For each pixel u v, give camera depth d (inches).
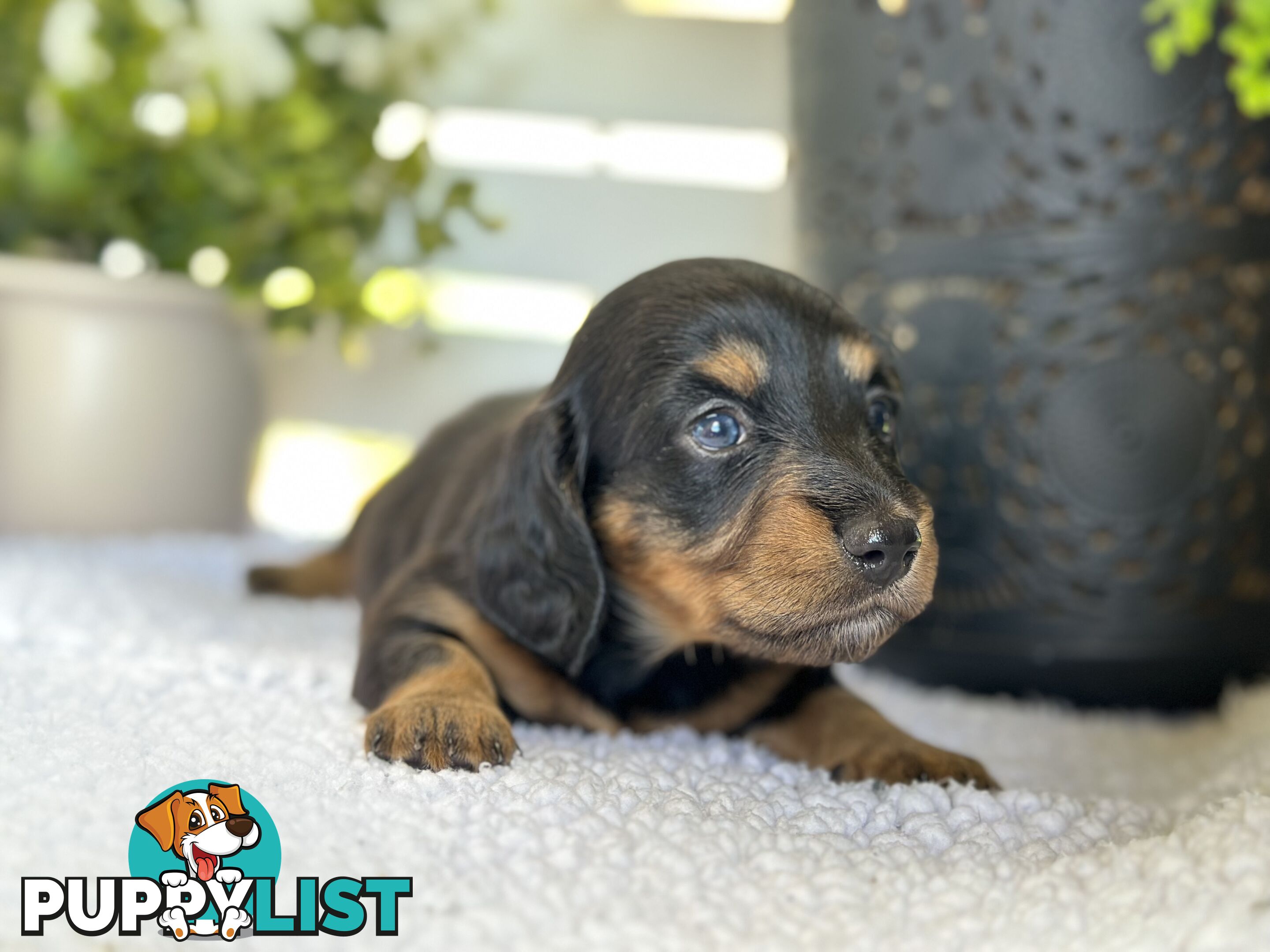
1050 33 12.1
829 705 10.0
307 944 5.6
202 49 22.8
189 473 20.6
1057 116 12.2
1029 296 12.5
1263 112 11.6
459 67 23.5
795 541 8.2
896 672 14.1
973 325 12.8
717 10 22.7
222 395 20.8
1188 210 12.2
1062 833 7.7
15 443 19.4
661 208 23.2
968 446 13.0
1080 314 12.4
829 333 9.2
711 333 9.0
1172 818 8.2
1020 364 12.7
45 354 19.3
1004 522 12.9
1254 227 12.3
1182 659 12.6
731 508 8.6
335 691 10.2
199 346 20.4
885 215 13.2
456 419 14.2
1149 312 12.3
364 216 21.4
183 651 11.1
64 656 10.6
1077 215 12.3
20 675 9.5
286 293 22.2
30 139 21.1
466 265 23.8
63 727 8.1
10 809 6.6
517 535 9.4
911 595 8.2
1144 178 12.2
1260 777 8.7
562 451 9.3
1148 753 11.1
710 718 10.1
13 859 6.1
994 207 12.5
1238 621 12.7
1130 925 5.8
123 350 19.7
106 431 19.8
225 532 21.5
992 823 7.7
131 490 20.1
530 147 23.5
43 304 19.2
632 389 9.1
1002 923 6.0
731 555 8.6
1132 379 12.4
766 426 8.7
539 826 6.8
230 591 16.0
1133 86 12.0
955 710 12.4
